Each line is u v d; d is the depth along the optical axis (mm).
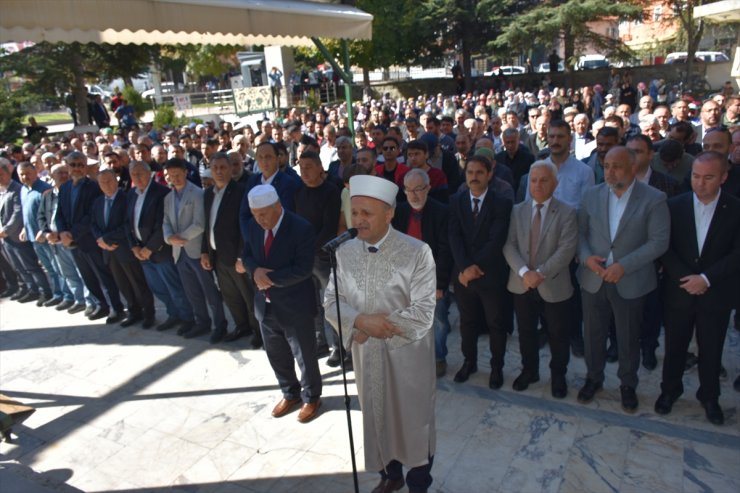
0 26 3943
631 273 3604
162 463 3752
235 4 5812
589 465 3389
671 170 4723
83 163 5984
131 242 5574
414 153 5043
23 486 2852
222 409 4344
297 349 3975
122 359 5309
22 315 6664
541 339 4949
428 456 2986
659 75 24328
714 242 3408
